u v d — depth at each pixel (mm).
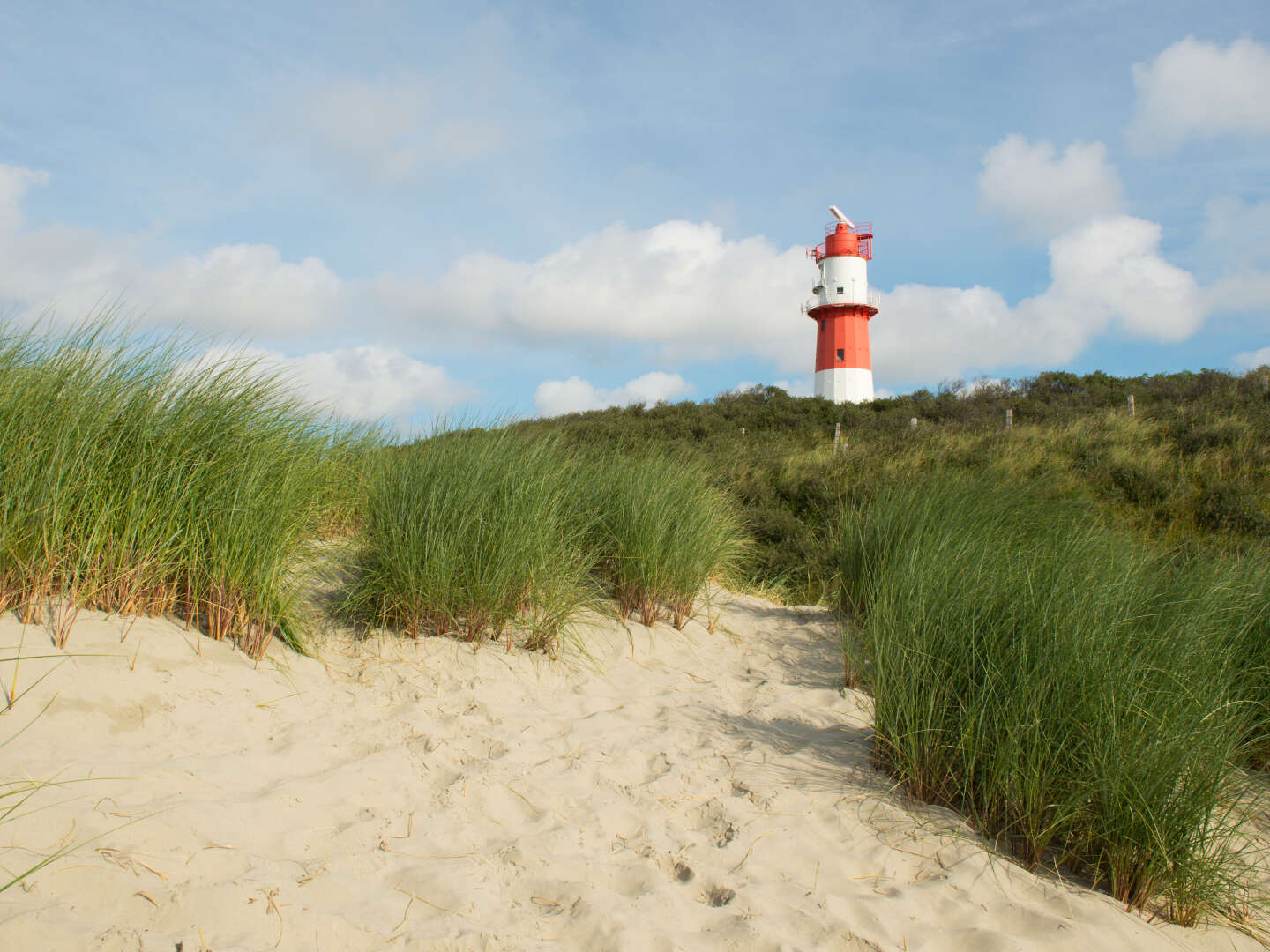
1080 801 2691
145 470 3377
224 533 3492
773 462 11984
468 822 2695
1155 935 2400
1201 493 9430
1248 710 3400
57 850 1954
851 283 30969
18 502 2920
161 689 2922
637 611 5656
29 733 2430
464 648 4262
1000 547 4242
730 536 7059
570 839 2674
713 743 3646
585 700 4086
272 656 3564
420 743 3215
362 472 5211
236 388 3945
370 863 2328
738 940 2176
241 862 2139
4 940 1610
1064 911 2471
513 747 3324
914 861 2703
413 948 1965
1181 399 15430
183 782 2447
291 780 2680
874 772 3371
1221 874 2562
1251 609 4133
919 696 3248
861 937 2225
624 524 5609
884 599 3844
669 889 2438
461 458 4852
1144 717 2756
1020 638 3139
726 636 5762
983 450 11828
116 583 3230
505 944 2039
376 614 4270
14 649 2713
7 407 3162
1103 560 4188
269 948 1834
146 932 1757
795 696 4496
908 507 6430
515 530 4480
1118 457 10578
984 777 2961
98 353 3566
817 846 2764
